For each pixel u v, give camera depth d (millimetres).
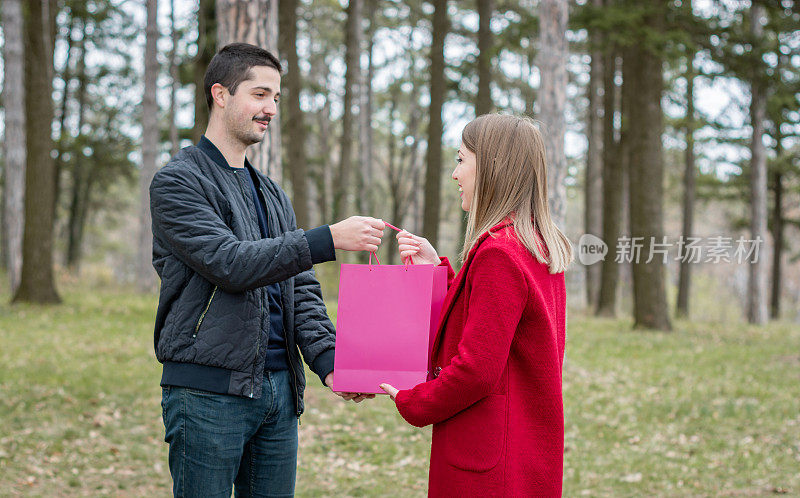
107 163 26516
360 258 18469
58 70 25125
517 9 21656
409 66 31031
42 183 14312
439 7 18969
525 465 2020
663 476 5281
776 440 6301
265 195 2557
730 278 30875
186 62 16516
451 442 2047
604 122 19031
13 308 13227
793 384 8875
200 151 2389
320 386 7512
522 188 2170
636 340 12828
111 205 34688
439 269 2312
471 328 1986
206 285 2240
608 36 13211
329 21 31094
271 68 2406
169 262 2273
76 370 7867
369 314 2221
